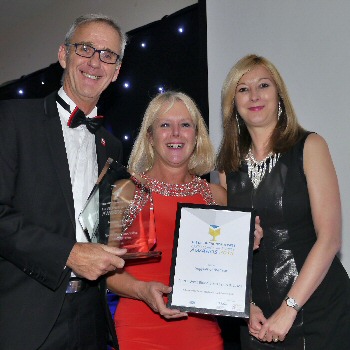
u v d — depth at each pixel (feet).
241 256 8.09
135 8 19.06
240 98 8.87
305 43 12.14
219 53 13.93
